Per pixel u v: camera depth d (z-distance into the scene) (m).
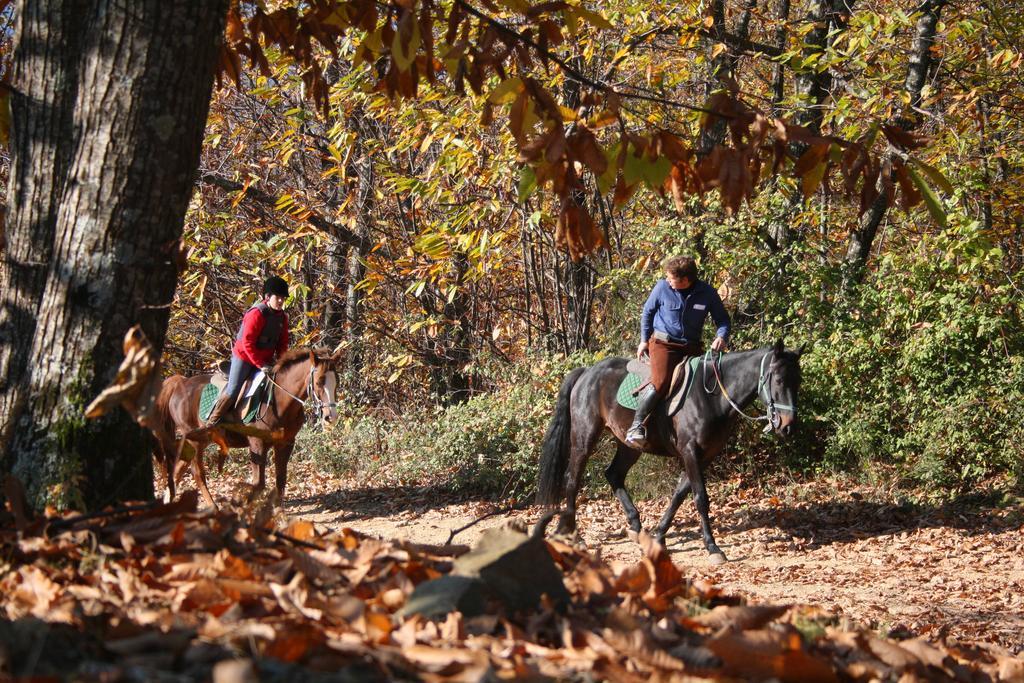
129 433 5.25
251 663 2.88
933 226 16.16
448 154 15.88
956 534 12.56
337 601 3.65
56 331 5.09
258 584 3.79
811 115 16.73
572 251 5.79
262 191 20.97
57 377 5.08
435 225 16.86
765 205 15.77
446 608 3.78
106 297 5.06
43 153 5.32
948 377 14.67
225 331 21.91
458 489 15.49
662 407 11.77
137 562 4.07
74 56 5.32
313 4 6.38
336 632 3.49
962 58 17.19
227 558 4.01
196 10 5.12
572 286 18.48
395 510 14.43
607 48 16.88
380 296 22.36
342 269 22.14
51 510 4.76
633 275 16.44
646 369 11.95
